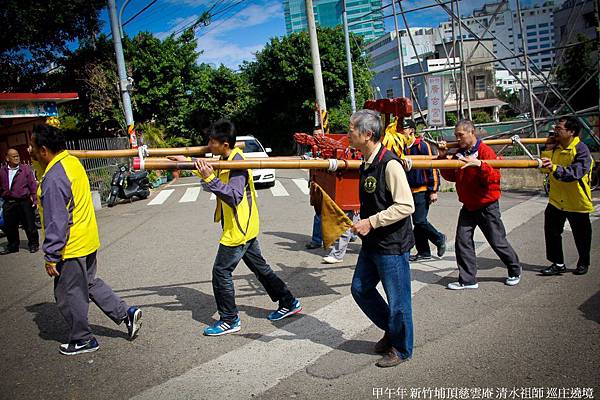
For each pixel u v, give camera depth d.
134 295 5.39
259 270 4.29
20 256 7.87
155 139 20.39
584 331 3.82
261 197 12.62
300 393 3.20
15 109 12.43
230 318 4.17
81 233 3.80
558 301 4.48
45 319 4.90
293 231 8.37
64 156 3.72
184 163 3.72
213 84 25.22
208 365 3.66
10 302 5.50
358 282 3.50
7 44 16.67
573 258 5.81
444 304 4.57
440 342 3.79
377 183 3.24
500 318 4.17
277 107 26.55
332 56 23.91
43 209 3.65
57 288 3.85
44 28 17.17
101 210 12.45
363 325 4.21
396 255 3.28
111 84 18.92
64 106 20.14
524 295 4.68
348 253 6.75
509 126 14.73
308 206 10.89
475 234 7.26
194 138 22.94
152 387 3.39
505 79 43.69
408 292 3.36
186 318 4.63
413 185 5.82
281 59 24.64
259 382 3.37
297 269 6.07
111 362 3.81
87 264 4.00
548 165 4.63
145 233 8.95
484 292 4.82
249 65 27.55
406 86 38.53
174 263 6.71
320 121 11.76
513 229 7.48
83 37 18.53
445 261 6.00
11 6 15.59
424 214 5.90
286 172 19.11
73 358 3.91
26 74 18.31
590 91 21.72
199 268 6.39
